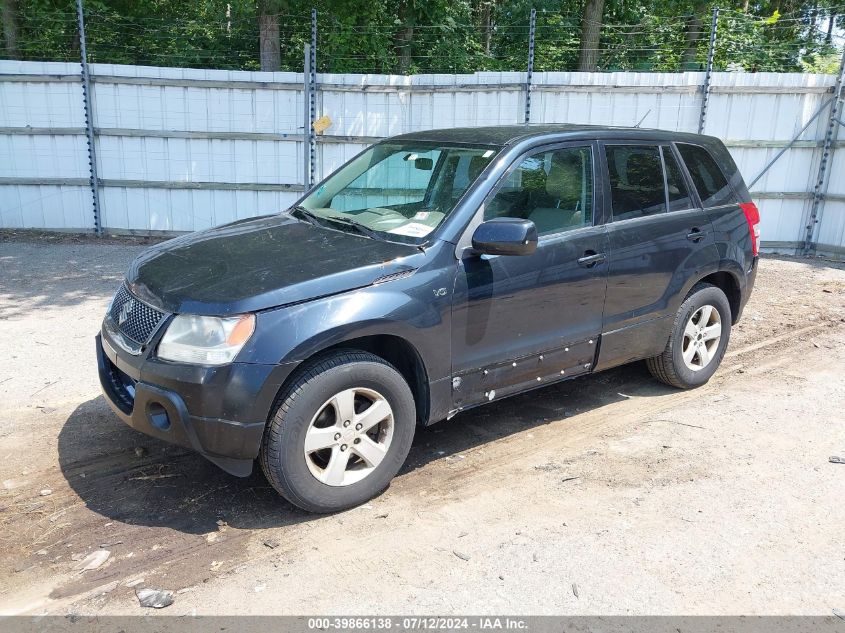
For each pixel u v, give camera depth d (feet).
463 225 13.32
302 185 37.27
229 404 11.16
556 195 14.82
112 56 51.49
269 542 11.57
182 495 13.04
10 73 35.50
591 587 10.50
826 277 31.96
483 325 13.52
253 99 36.24
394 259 12.60
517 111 35.96
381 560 11.14
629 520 12.26
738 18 52.29
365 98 36.29
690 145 17.75
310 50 35.17
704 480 13.66
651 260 16.08
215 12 50.21
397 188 15.11
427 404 13.20
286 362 11.28
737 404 17.44
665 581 10.66
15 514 12.32
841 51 34.99
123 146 36.68
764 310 26.40
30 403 16.79
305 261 12.47
